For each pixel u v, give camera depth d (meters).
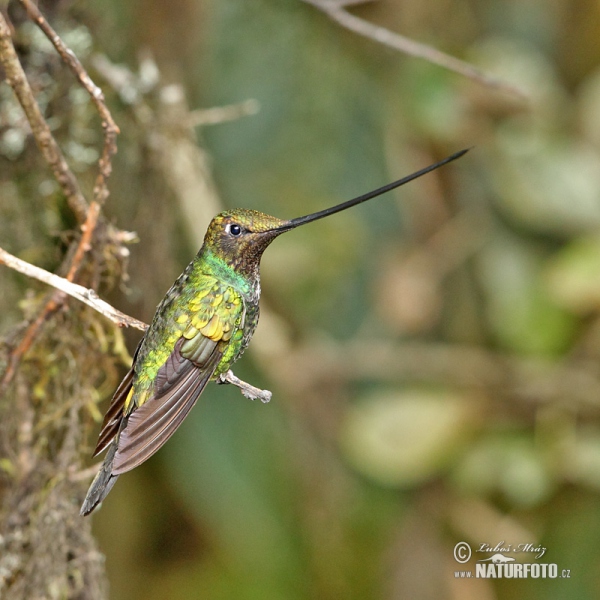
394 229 11.23
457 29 11.61
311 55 10.84
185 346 6.25
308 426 10.76
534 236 11.30
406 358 11.12
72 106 8.18
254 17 10.66
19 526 7.11
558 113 11.33
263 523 10.00
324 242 10.83
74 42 8.05
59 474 7.12
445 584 10.94
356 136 11.01
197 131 10.16
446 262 11.25
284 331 10.70
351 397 11.11
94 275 6.92
